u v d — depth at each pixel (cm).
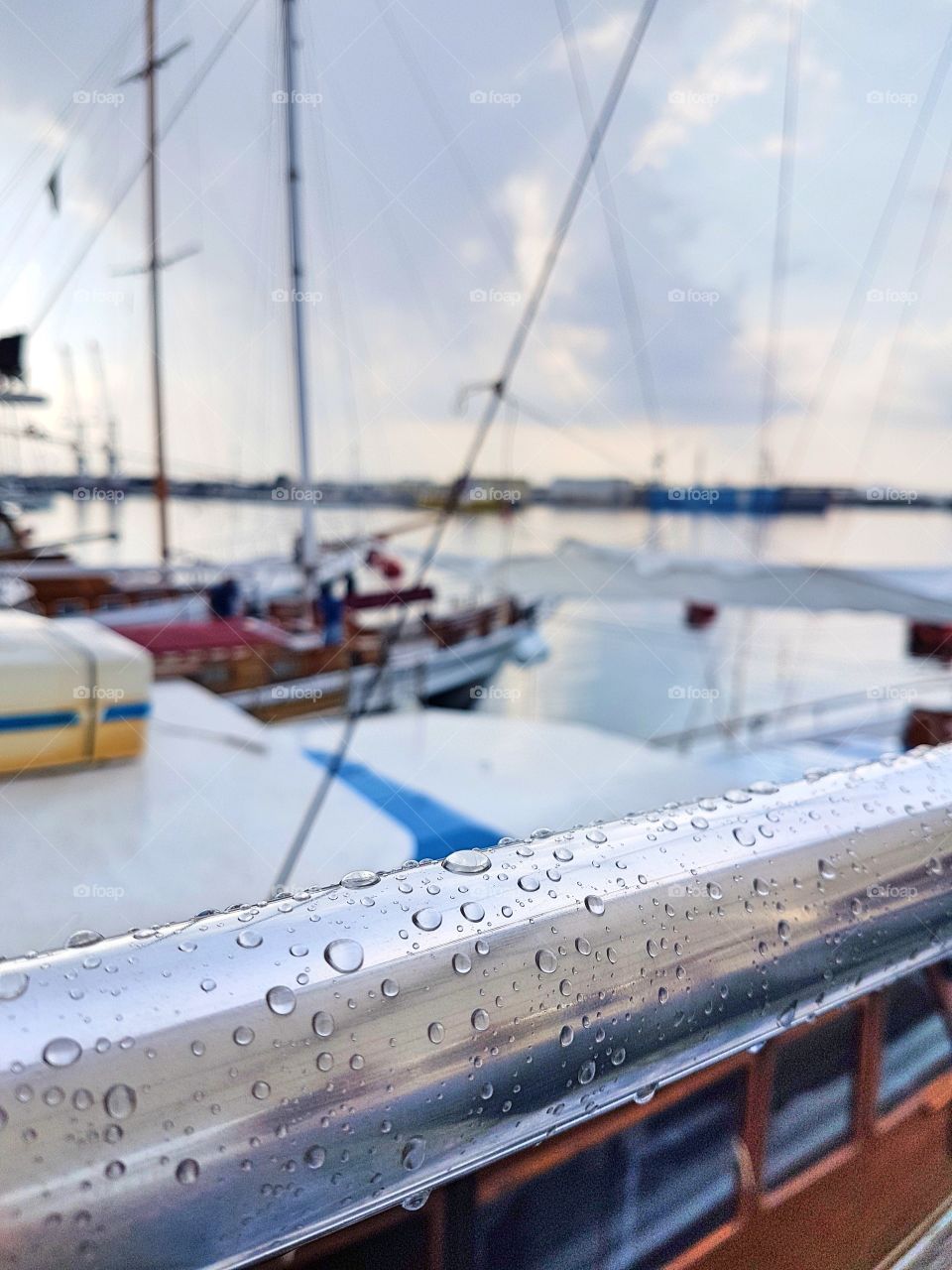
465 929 22
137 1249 15
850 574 693
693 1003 25
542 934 23
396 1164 19
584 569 802
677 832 29
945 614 636
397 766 311
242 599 655
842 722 484
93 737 249
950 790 37
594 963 23
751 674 588
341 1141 18
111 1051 16
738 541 826
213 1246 16
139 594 640
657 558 766
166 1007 17
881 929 31
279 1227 17
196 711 331
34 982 17
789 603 689
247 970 18
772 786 35
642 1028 24
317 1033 18
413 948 21
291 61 687
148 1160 15
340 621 596
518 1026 21
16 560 619
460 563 820
